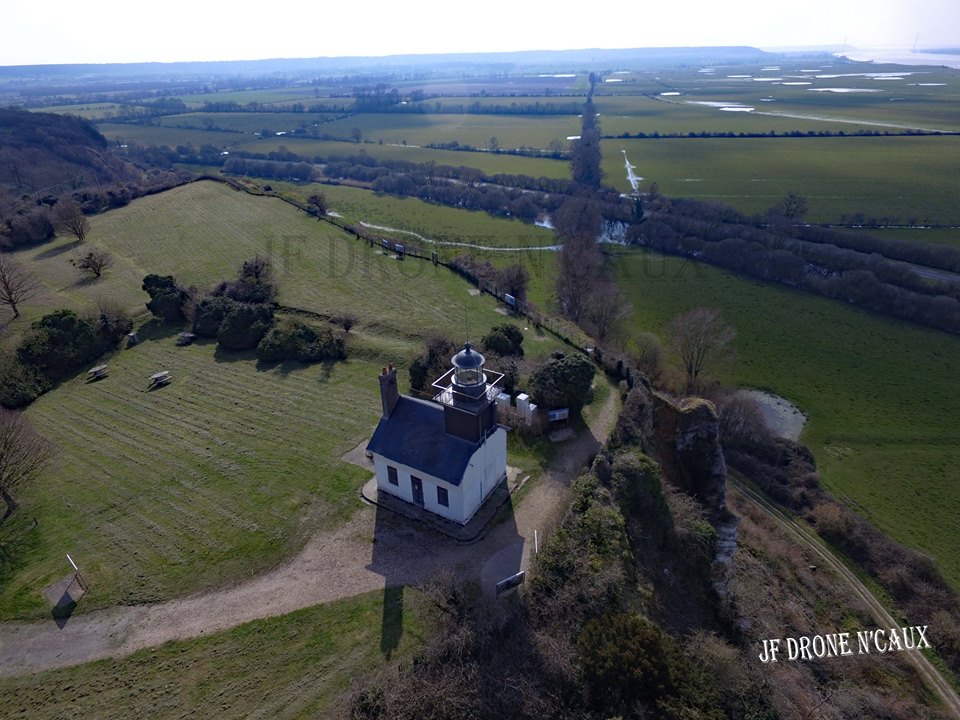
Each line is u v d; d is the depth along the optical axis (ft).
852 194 447.83
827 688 132.16
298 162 595.47
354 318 229.86
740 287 330.34
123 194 393.91
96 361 217.97
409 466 131.34
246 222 358.23
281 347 211.61
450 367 181.47
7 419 158.71
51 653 108.47
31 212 346.33
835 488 199.00
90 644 109.60
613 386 188.44
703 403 171.53
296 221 361.51
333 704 96.63
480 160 595.47
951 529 182.50
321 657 104.68
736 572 157.07
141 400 191.01
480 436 128.47
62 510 144.36
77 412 186.50
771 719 107.14
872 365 260.01
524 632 106.93
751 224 387.34
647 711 93.45
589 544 122.01
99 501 146.61
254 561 125.49
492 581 117.60
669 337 270.05
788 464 206.90
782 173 517.55
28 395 193.26
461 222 427.33
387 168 562.25
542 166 568.00
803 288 328.49
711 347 237.66
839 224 392.88
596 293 258.98
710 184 490.90
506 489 143.13
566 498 139.54
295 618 112.27
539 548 124.47
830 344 275.39
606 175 531.91
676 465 169.89
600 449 156.66
